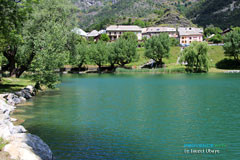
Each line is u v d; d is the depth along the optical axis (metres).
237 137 17.28
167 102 30.64
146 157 13.77
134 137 17.12
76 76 78.81
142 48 129.25
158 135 17.58
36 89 38.94
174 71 89.62
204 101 31.06
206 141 16.44
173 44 138.00
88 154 13.94
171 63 105.50
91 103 29.86
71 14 52.19
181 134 17.91
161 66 101.06
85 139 16.50
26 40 39.31
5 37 26.50
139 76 76.44
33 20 39.00
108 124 20.39
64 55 40.41
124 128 19.25
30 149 11.56
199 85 49.38
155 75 79.94
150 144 15.74
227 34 99.88
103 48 100.44
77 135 17.34
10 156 10.38
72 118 22.20
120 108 26.95
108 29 190.62
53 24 41.47
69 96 35.41
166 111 25.45
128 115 23.59
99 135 17.42
